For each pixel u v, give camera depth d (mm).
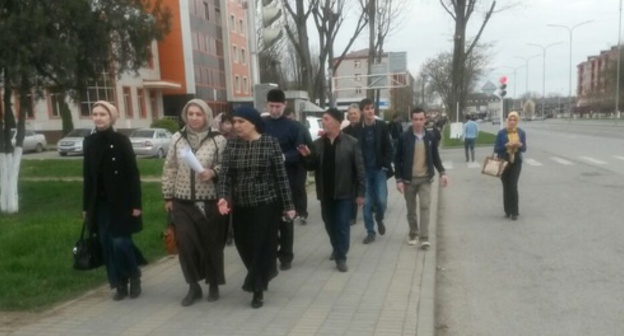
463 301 5977
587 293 6129
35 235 8477
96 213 5637
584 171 18406
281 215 5641
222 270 5770
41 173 19938
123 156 5543
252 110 5449
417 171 8117
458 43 32562
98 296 5957
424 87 77812
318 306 5574
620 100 83750
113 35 12219
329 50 22734
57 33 10898
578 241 8555
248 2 10922
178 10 46625
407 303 5633
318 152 6848
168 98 47906
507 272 7016
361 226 9797
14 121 13953
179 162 5582
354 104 8719
